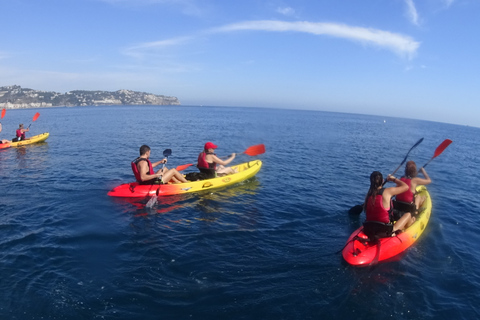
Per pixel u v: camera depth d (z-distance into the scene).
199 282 4.94
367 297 4.73
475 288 5.04
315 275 5.24
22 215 7.39
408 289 4.96
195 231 6.81
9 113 68.12
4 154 15.48
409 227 6.63
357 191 10.36
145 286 4.79
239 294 4.68
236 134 28.44
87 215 7.52
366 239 6.07
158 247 6.01
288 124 46.41
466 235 7.11
